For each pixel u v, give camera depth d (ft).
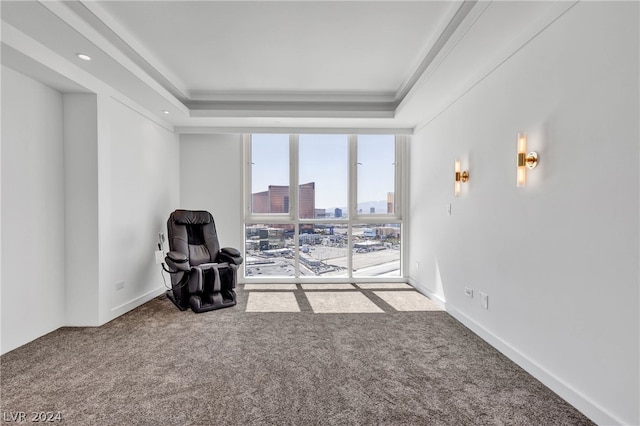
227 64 10.64
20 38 7.28
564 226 6.21
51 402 6.19
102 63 8.88
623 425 5.05
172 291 12.85
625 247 5.02
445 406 6.08
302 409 6.00
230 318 11.01
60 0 6.75
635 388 4.89
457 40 7.64
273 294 14.17
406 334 9.59
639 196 4.81
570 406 6.03
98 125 10.06
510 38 7.55
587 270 5.70
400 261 16.87
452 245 11.27
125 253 11.59
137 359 7.95
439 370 7.42
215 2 7.40
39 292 9.18
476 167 9.57
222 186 16.02
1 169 8.08
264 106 13.91
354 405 6.12
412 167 15.72
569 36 6.04
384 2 7.39
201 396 6.40
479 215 9.42
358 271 16.72
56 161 9.75
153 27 8.43
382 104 13.87
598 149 5.47
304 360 7.93
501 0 6.15
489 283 8.91
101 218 10.25
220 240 16.01
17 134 8.48
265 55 10.00
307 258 16.61
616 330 5.18
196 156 15.88
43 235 9.30
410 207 16.17
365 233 16.72
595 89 5.51
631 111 4.91
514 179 7.76
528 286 7.29
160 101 11.81
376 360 7.93
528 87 7.19
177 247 12.25
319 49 9.62
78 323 10.11
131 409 5.98
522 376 7.13
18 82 8.47
